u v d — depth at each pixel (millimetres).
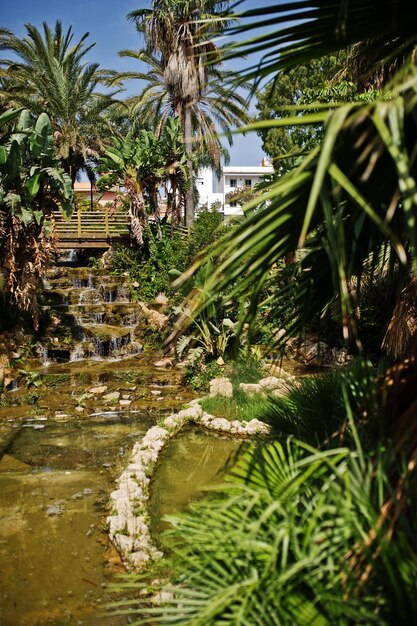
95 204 32719
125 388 12312
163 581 4191
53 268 18609
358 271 3619
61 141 27000
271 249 2732
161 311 16844
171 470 7340
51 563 4879
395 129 2004
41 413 10750
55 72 26594
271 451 3066
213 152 25094
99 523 5746
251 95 2939
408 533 2238
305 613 2229
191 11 19906
